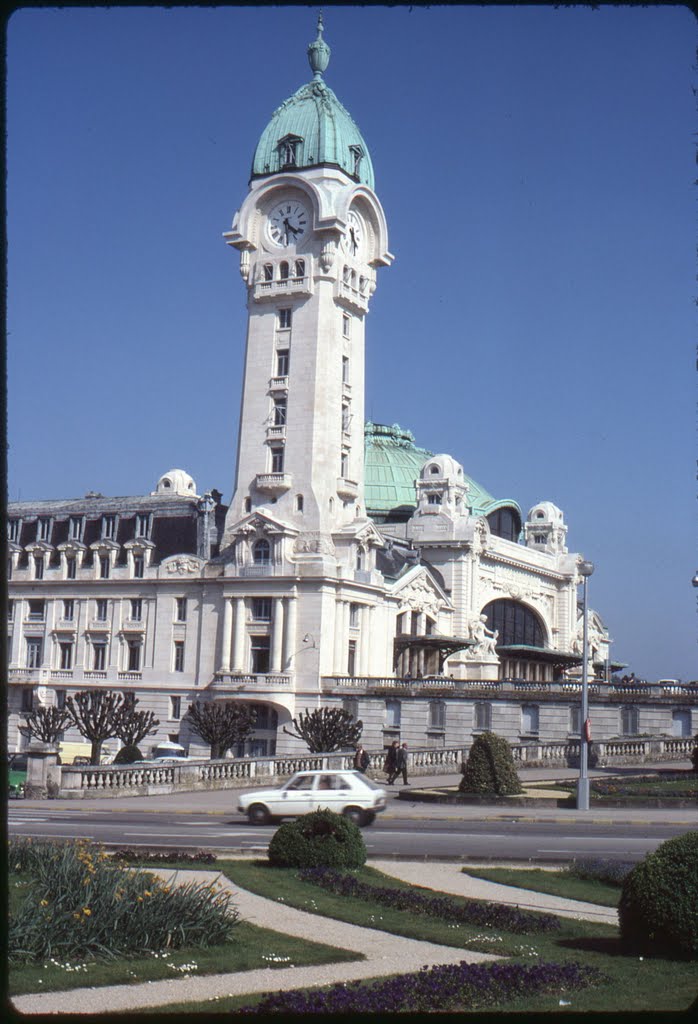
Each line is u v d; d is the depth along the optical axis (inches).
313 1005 654.5
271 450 4606.3
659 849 849.5
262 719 4384.8
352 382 4781.0
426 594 5044.3
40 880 916.6
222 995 719.1
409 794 2364.7
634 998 699.4
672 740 3228.3
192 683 4554.6
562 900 1113.4
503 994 709.3
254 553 4498.0
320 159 4680.1
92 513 5034.5
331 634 4367.6
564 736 3656.5
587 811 2066.9
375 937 927.7
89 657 4820.4
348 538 4490.7
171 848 1455.5
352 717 3843.5
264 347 4672.7
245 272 4726.9
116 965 790.5
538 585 6058.1
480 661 5093.5
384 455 6230.3
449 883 1210.0
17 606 5009.8
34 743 2508.6
